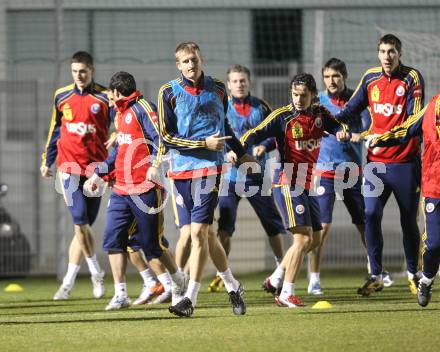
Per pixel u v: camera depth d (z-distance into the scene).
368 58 44.34
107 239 26.69
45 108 41.31
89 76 30.28
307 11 46.91
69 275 31.17
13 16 45.41
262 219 32.19
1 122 41.78
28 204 42.25
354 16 45.03
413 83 27.66
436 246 23.42
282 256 32.59
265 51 46.97
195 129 23.47
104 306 28.22
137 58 46.34
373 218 28.73
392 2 44.94
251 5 46.72
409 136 24.23
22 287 36.94
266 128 25.59
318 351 18.16
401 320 22.44
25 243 41.16
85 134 30.25
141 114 25.39
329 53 44.34
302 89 25.22
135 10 45.12
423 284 24.17
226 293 32.00
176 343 19.36
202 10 45.03
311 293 31.25
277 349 18.44
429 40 39.47
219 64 45.78
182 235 29.08
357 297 29.41
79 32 45.97
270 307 26.23
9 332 21.56
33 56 45.44
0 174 42.03
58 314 25.73
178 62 23.50
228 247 31.81
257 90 40.16
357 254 41.78
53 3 45.69
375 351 18.05
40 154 41.50
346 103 29.39
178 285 27.02
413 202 28.17
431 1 43.53
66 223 39.88
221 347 18.78
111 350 18.67
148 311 25.83
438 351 17.97
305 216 25.67
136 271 43.34
